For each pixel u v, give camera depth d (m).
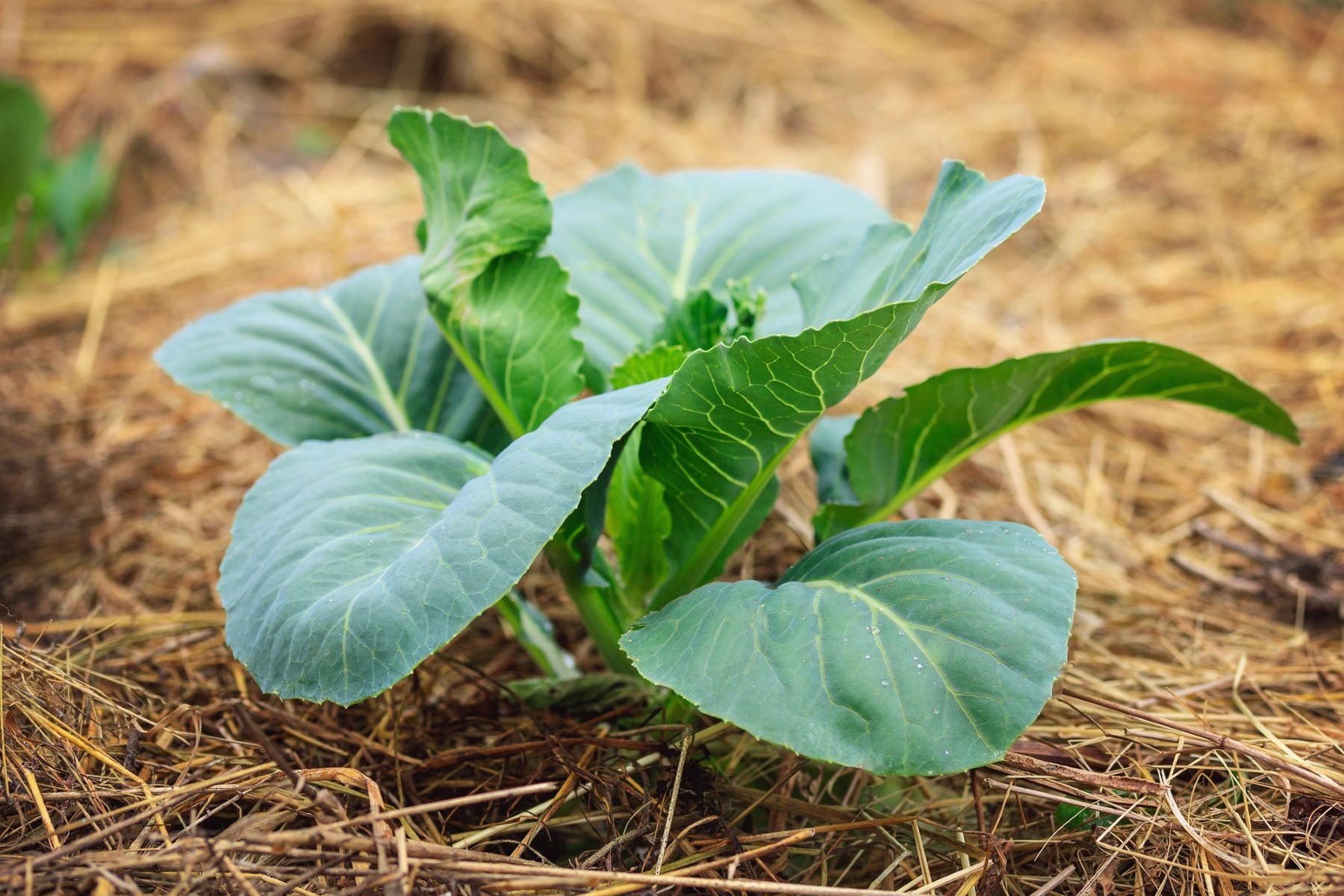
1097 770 0.72
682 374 0.66
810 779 0.73
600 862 0.68
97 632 0.78
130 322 1.12
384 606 0.64
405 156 0.75
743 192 0.85
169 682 0.78
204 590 0.85
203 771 0.71
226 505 0.92
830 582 0.67
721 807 0.70
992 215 0.65
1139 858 0.67
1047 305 1.11
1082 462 0.95
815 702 0.63
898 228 0.73
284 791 0.68
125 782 0.69
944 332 1.06
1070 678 0.77
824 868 0.69
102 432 0.98
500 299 0.73
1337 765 0.71
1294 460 0.94
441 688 0.78
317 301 0.82
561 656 0.79
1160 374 0.74
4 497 0.91
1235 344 1.03
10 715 0.70
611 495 0.75
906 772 0.62
